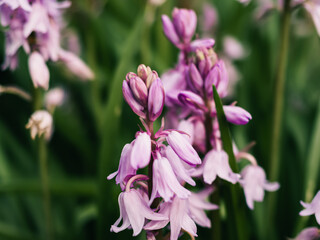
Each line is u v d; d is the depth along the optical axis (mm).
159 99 374
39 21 479
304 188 568
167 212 383
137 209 377
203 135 436
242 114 409
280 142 656
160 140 386
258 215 574
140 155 366
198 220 422
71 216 633
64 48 782
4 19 484
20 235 548
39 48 495
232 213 440
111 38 808
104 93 773
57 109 665
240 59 852
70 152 708
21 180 580
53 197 646
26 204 651
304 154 641
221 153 421
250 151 653
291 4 527
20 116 733
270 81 721
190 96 417
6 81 763
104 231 512
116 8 863
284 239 610
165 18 465
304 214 403
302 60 869
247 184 443
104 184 515
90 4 754
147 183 393
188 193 374
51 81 736
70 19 758
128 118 670
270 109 641
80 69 517
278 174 638
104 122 530
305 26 842
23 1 468
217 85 419
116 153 630
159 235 391
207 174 416
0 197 660
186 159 376
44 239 574
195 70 419
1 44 728
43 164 526
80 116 757
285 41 535
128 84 378
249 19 847
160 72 680
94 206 604
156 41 776
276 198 628
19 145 702
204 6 847
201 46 427
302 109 729
